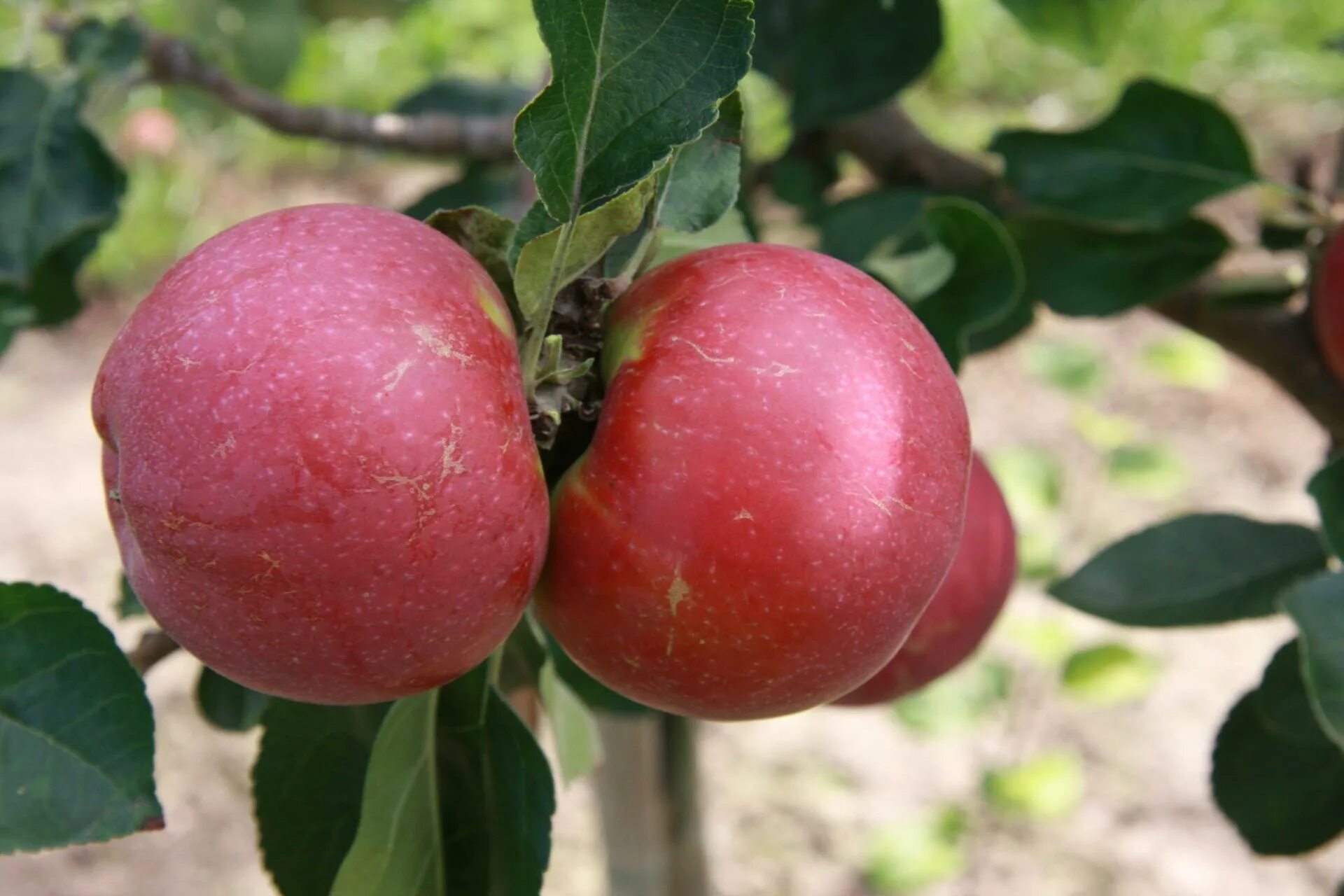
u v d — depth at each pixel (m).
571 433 0.51
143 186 2.31
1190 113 0.65
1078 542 1.59
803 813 1.59
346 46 2.53
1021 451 1.17
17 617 0.50
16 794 0.49
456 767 0.54
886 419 0.48
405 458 0.47
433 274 0.48
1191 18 2.26
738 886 1.51
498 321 0.49
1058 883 1.50
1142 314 2.03
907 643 0.60
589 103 0.48
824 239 0.69
